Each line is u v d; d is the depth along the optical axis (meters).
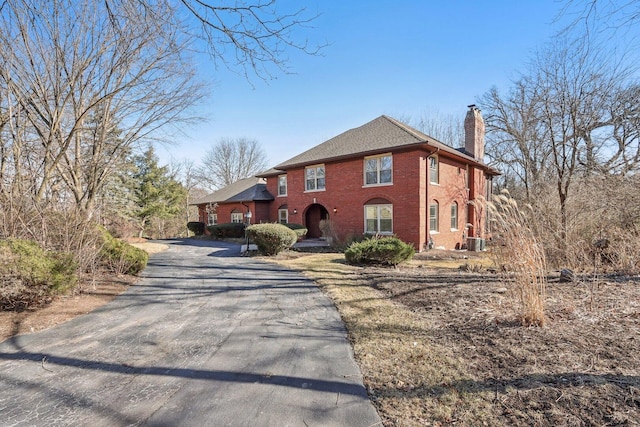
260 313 5.43
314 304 5.91
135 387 3.04
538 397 2.57
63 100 9.53
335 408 2.62
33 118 8.66
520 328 4.07
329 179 17.84
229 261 11.97
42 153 8.43
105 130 11.22
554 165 14.22
